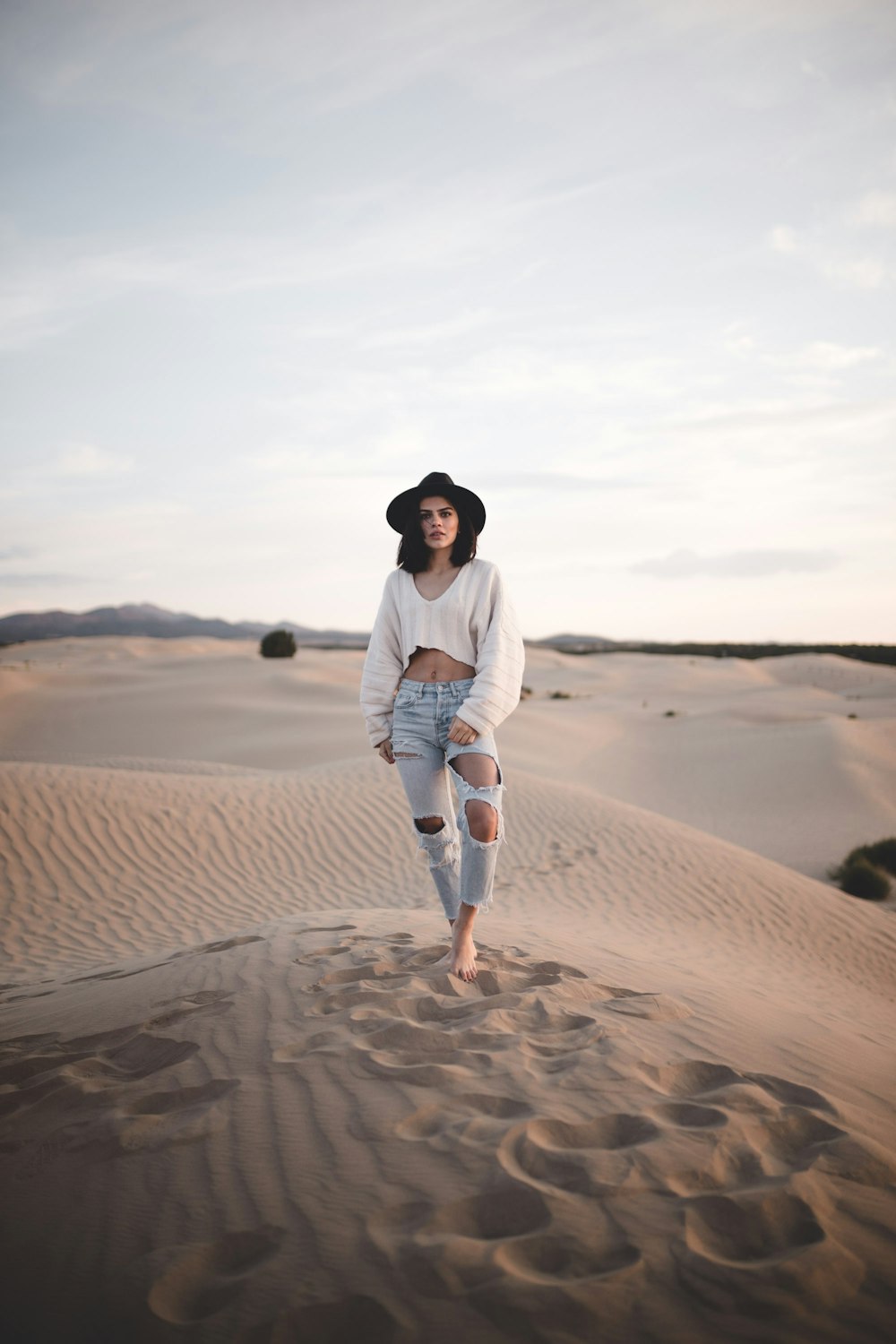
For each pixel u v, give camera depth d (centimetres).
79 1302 184
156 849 1109
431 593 364
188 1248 198
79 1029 363
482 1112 249
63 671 4459
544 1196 203
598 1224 193
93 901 973
